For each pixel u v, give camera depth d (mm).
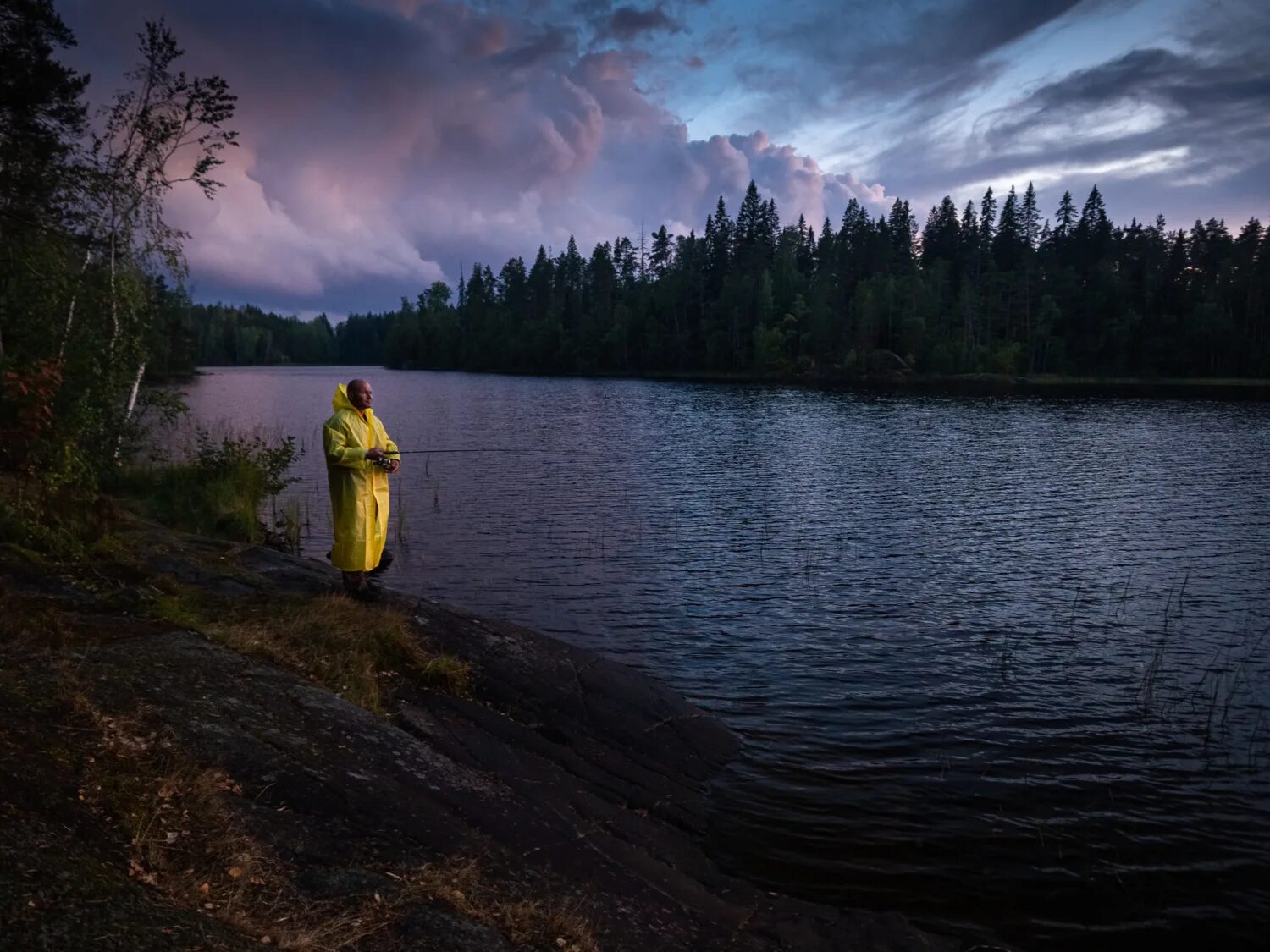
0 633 4930
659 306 114375
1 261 14945
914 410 48219
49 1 17203
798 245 120938
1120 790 6520
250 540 12625
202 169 15938
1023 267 96750
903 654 9516
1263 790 6570
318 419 40438
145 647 5238
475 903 3686
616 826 5422
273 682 5316
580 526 16188
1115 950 4711
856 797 6340
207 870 3172
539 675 7469
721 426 38031
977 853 5621
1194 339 87688
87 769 3510
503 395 65750
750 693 8320
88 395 13531
